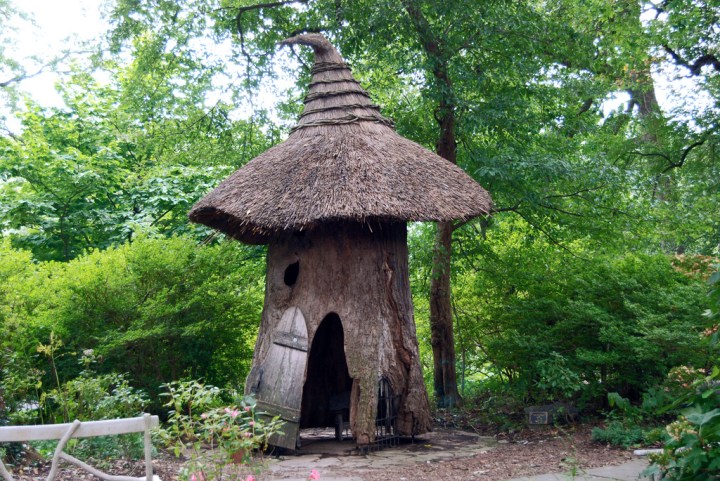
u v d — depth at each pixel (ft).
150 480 11.50
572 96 37.04
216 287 32.65
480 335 36.11
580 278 31.07
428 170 26.50
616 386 29.09
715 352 24.90
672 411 24.86
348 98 28.58
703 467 13.16
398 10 33.65
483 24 33.76
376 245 26.71
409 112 38.65
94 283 30.32
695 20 44.32
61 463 20.93
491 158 34.24
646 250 46.21
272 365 25.98
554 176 34.30
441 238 36.91
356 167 25.35
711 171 52.08
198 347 32.81
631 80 47.60
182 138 44.06
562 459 21.76
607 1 37.63
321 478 20.59
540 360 28.63
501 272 35.60
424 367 45.75
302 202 24.34
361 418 25.20
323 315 26.14
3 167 48.39
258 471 16.94
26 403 25.57
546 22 34.81
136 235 33.17
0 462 11.75
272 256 27.94
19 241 48.01
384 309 26.45
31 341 28.37
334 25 36.68
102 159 49.83
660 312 27.86
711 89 48.98
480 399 37.01
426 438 28.55
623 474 18.95
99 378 25.88
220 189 26.66
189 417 16.53
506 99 34.68
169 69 43.80
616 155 51.49
